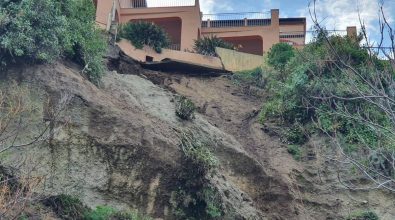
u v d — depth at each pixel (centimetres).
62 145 1546
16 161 1391
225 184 1784
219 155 1970
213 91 2711
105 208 1475
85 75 1881
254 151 2255
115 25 2964
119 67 2486
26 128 1508
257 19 3797
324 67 1988
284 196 1945
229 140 2116
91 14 2011
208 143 1983
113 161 1595
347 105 1955
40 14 1686
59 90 1634
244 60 3081
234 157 1983
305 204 1997
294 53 2831
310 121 2306
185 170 1667
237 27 3775
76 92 1655
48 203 1412
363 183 2031
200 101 2592
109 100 1775
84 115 1625
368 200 2008
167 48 3102
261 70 2861
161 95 2181
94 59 1925
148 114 1838
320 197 2031
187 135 1841
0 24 1616
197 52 3169
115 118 1667
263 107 2538
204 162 1686
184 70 2798
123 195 1569
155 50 3002
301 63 2514
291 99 2406
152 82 2498
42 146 1508
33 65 1659
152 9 3609
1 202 1084
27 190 1220
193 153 1694
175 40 3603
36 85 1619
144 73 2627
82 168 1548
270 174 1998
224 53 3091
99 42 1991
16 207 1171
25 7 1666
